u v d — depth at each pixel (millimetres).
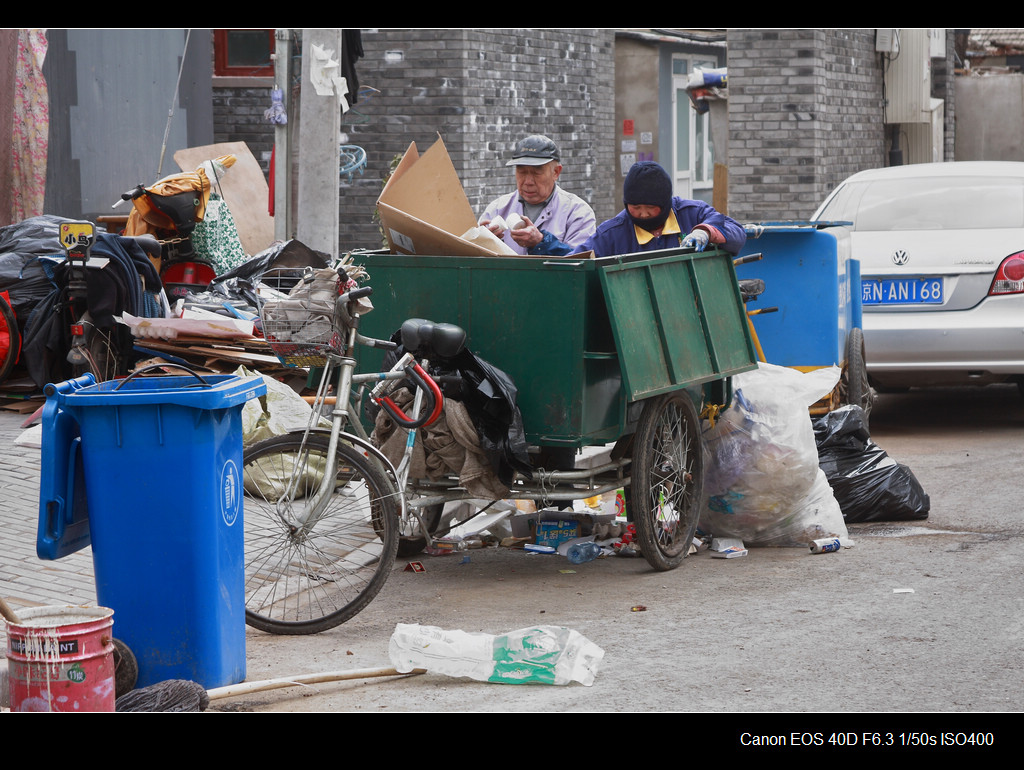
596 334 6418
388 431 6500
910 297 10477
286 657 5434
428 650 5066
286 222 11828
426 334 6062
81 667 4203
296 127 14484
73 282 9117
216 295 10227
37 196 12828
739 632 5676
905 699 4816
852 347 9836
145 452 4699
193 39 15578
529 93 18453
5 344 9789
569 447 6441
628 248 7461
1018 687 4922
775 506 7203
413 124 16703
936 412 11852
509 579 6703
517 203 8461
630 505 6949
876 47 20031
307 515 5844
